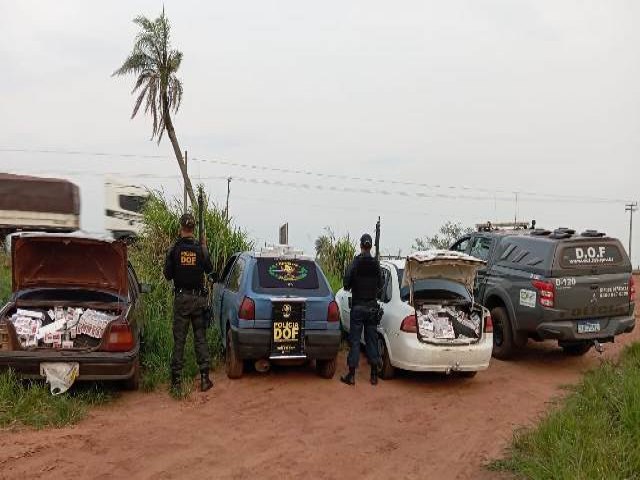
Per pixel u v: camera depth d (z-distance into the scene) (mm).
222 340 8852
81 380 6781
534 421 6676
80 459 5227
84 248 7480
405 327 8062
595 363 9656
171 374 7395
